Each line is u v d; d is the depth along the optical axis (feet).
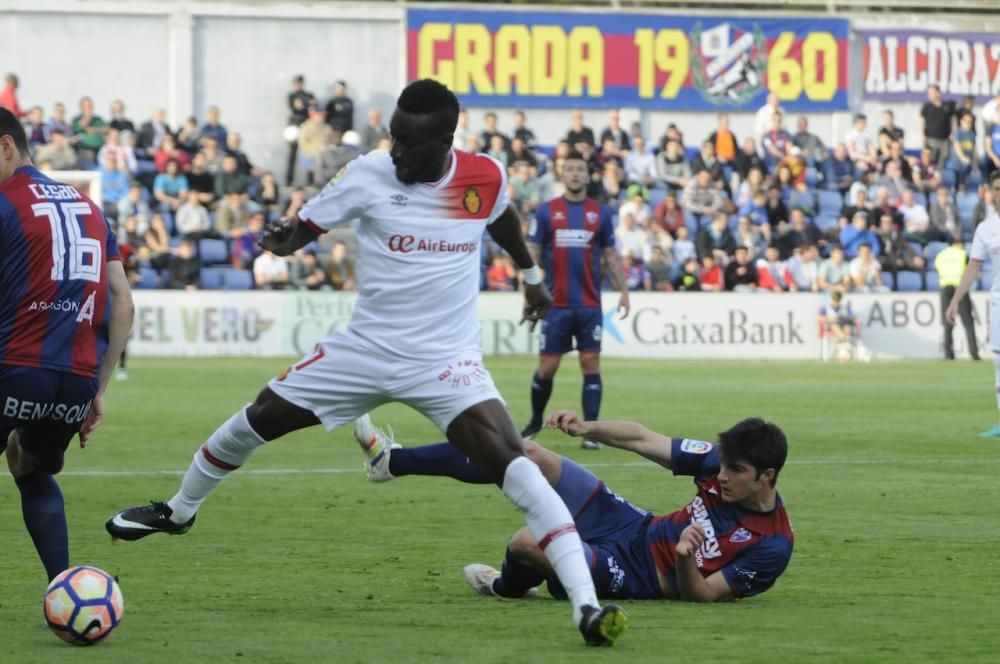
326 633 47.29
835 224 264.11
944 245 266.98
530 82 278.67
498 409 48.70
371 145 258.37
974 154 282.97
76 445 110.73
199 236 235.61
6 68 262.26
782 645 45.39
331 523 74.08
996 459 105.29
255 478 92.99
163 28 266.57
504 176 50.62
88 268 49.93
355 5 272.10
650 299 237.86
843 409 146.61
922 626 48.55
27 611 51.13
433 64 275.18
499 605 52.65
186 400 150.10
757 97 286.25
